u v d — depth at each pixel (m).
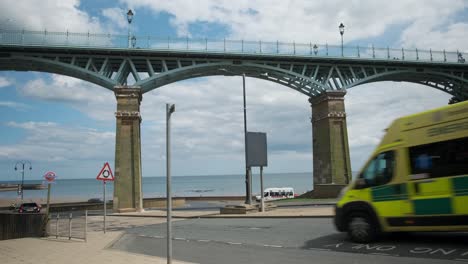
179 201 56.53
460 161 9.63
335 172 44.50
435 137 10.05
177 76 45.16
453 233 11.95
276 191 60.91
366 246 10.69
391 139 10.87
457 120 9.75
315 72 47.00
